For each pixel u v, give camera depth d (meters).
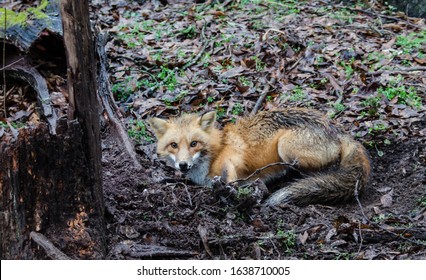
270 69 9.41
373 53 9.94
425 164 7.19
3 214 5.03
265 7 12.29
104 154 7.30
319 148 6.96
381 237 5.76
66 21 5.03
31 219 5.06
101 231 5.39
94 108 5.31
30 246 5.04
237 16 11.80
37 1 12.17
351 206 6.74
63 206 5.16
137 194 6.38
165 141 7.01
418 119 7.99
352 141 7.08
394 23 11.65
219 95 8.80
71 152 5.12
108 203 5.99
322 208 6.55
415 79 9.05
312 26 11.16
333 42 10.41
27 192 5.03
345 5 12.72
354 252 5.65
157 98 8.84
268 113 7.30
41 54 8.88
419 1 12.25
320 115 7.19
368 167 6.95
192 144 6.90
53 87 8.61
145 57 10.02
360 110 8.30
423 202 6.49
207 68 9.45
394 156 7.49
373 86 8.77
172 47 10.56
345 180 6.75
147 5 12.91
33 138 4.97
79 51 5.09
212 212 6.13
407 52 9.95
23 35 8.49
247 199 6.02
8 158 4.96
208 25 11.39
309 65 9.54
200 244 5.68
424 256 5.48
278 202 6.50
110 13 12.44
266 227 5.98
